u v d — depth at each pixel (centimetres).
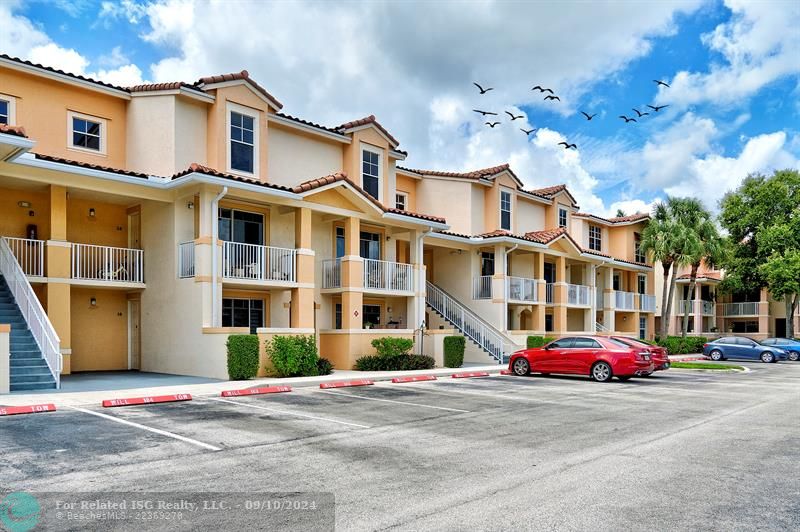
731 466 791
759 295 5166
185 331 1805
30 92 1791
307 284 2003
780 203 4244
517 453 853
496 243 2827
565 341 2072
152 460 777
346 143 2389
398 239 2605
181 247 1848
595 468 773
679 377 2211
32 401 1195
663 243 3575
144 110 1948
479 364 2564
